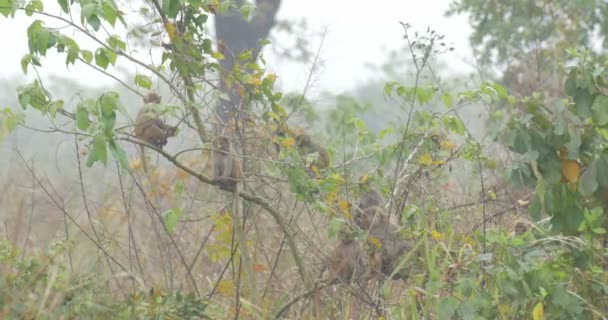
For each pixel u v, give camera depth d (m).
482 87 12.86
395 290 12.44
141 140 11.75
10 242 12.74
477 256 10.71
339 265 11.95
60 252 11.98
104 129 10.36
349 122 13.84
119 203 15.84
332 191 11.77
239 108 12.27
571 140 10.85
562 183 11.20
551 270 10.84
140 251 13.28
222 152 11.47
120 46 11.45
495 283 10.58
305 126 15.48
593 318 10.87
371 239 11.62
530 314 10.92
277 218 12.16
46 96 11.17
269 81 12.27
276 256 12.83
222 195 14.23
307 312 12.02
